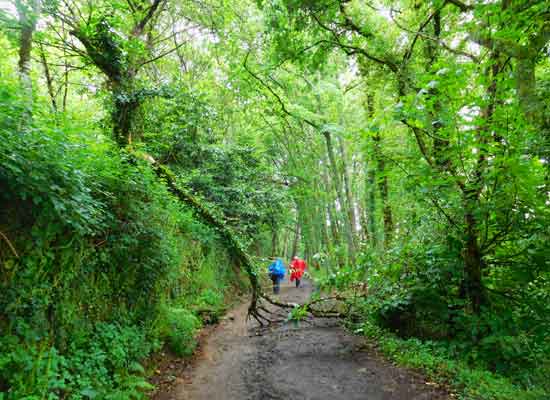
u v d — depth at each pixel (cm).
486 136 465
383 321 631
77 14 746
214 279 1014
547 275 519
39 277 314
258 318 805
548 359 446
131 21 809
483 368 449
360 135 542
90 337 379
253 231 1522
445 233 599
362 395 382
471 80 482
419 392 380
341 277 680
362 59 806
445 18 650
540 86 382
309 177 1689
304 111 1150
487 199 495
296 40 759
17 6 455
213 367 489
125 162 551
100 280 413
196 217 820
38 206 304
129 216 471
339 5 680
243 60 1036
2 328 270
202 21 962
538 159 423
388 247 798
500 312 515
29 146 284
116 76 737
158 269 534
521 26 358
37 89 405
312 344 590
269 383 426
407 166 554
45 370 283
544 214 459
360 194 1591
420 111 442
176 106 1062
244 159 1475
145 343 455
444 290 579
